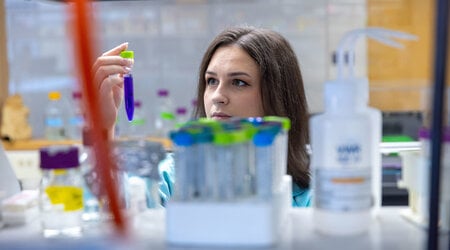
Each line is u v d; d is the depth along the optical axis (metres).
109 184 0.62
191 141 0.60
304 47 2.77
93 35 0.57
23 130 2.58
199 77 1.50
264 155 0.61
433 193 0.54
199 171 0.61
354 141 0.60
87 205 0.68
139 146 0.81
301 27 2.77
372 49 2.52
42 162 0.65
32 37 2.85
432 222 0.55
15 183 0.78
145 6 2.83
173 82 2.89
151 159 0.81
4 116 2.56
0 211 0.67
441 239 0.59
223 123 0.66
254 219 0.58
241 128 0.62
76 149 0.66
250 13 2.79
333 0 2.72
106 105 1.12
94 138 0.62
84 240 0.61
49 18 2.82
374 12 2.57
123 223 0.62
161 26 2.85
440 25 0.52
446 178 0.61
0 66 2.60
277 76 1.38
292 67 1.44
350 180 0.60
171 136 0.61
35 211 0.70
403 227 0.64
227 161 0.61
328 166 0.61
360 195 0.61
